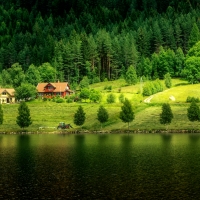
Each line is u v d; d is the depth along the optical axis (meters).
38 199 51.44
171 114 142.88
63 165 75.62
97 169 71.06
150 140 115.62
